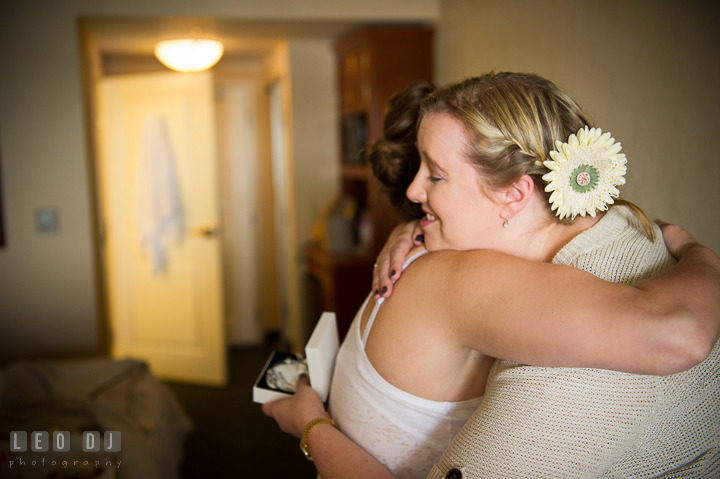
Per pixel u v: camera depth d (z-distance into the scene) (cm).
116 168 373
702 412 57
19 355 289
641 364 48
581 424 54
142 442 176
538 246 66
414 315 67
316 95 382
